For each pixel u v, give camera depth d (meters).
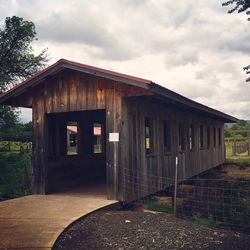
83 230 7.08
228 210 11.07
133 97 10.47
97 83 10.18
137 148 10.56
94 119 15.44
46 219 7.54
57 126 12.86
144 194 10.90
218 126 22.78
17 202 9.45
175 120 14.25
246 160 26.11
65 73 10.71
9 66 26.67
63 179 12.87
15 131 27.61
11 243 6.09
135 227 7.43
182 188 14.10
